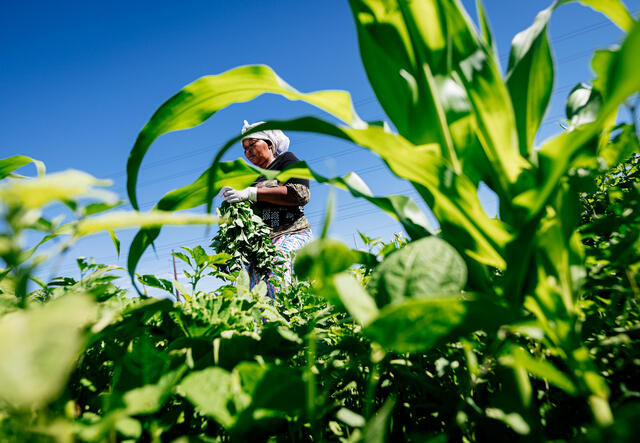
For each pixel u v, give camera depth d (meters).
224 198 3.19
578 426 0.44
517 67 0.59
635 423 0.23
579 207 0.47
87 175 0.27
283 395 0.38
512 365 0.38
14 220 0.26
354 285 0.33
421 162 0.50
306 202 3.37
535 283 0.45
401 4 0.57
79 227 0.31
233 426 0.39
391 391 0.63
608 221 0.59
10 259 0.26
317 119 0.51
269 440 0.48
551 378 0.34
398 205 0.68
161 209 0.81
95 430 0.29
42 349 0.22
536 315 0.45
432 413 0.53
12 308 0.45
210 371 0.40
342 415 0.40
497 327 0.36
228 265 3.36
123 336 0.62
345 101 0.66
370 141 0.50
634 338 0.52
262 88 0.71
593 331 0.56
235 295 1.04
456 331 0.35
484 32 0.60
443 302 0.33
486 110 0.50
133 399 0.34
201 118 0.75
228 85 0.70
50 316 0.24
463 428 0.44
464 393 0.50
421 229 0.64
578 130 0.35
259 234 3.41
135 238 0.71
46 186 0.24
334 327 0.83
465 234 0.54
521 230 0.45
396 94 0.60
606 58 0.47
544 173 0.47
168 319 0.73
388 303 0.40
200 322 0.64
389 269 0.42
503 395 0.43
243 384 0.39
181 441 0.34
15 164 0.76
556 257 0.43
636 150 0.57
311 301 1.42
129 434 0.36
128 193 0.70
